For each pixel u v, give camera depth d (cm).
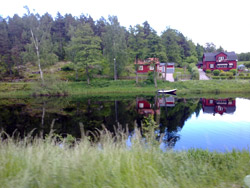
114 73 4119
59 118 1766
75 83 3888
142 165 375
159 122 1512
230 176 379
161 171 369
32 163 360
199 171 390
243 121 1520
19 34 6112
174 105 2406
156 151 486
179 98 2959
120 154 414
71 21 6856
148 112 1991
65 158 400
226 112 1902
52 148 501
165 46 4088
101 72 4516
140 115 1844
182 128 1313
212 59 5572
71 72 4731
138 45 3731
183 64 5828
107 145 491
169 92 3441
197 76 4188
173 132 1215
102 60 4128
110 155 416
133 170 335
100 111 2078
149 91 3597
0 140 521
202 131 1232
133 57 3938
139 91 3616
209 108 2150
